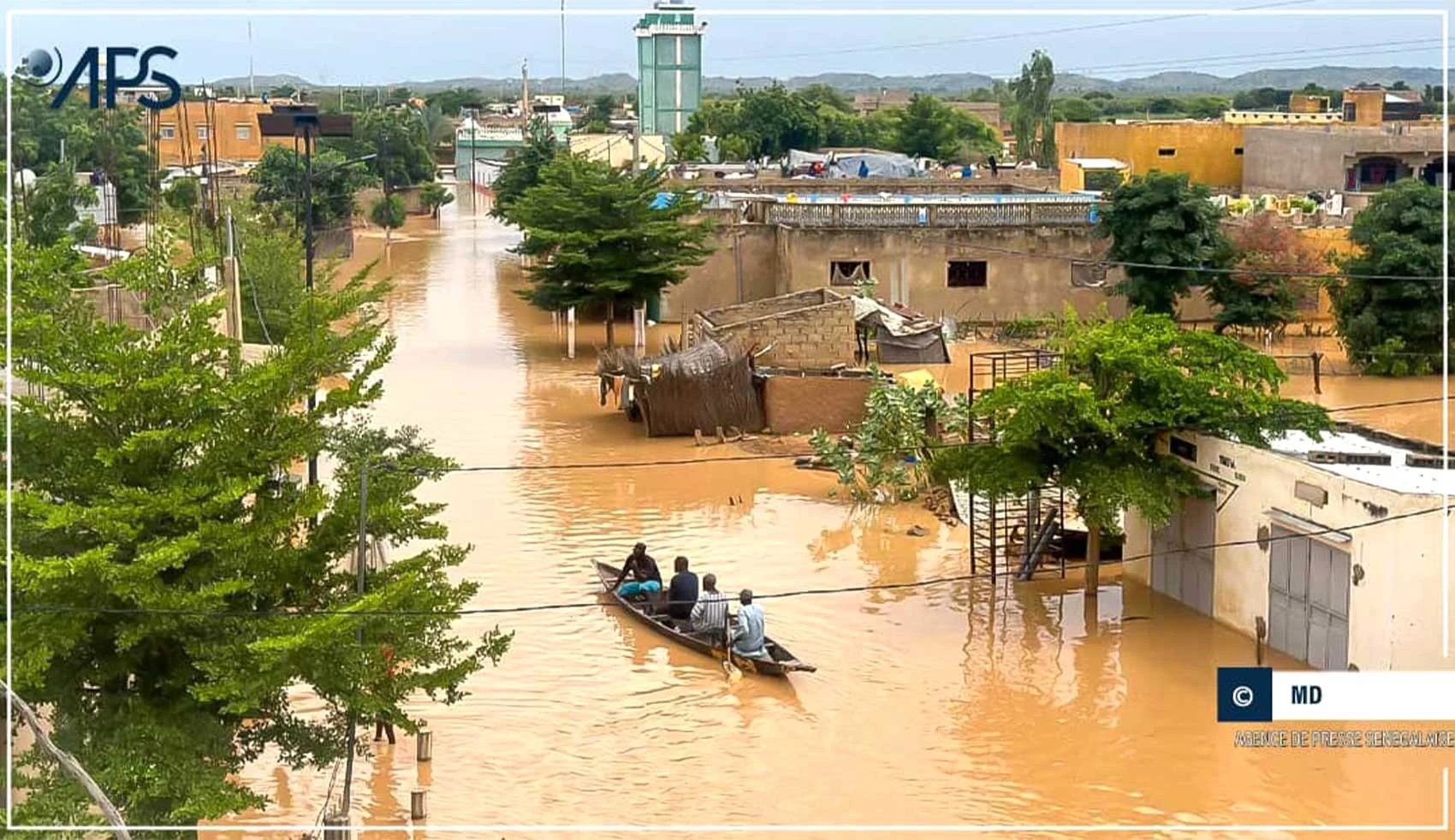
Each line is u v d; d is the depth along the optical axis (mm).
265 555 14805
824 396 35938
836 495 30828
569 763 18375
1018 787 17625
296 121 35281
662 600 23750
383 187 93375
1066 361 23562
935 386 32531
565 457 33969
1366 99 78125
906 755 18516
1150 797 17297
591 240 45375
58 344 14633
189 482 14633
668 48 118750
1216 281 47625
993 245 50750
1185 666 21281
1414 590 19328
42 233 36375
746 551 27016
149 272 16828
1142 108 147250
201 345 15039
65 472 14648
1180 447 23531
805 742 18922
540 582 25219
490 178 112625
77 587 13977
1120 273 50781
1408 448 23547
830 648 22203
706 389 35656
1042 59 114375
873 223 50812
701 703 20219
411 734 17328
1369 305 43688
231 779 17797
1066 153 74188
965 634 22719
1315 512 20750
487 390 41562
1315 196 60312
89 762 13898
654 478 32156
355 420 30891
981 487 23156
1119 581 25328
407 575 15094
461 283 65875
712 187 62969
